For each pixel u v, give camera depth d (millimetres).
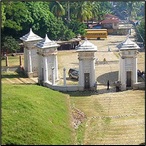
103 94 66312
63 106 57781
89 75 68375
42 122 46000
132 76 68875
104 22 162125
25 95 53938
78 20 140875
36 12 112500
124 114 55969
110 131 49375
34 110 48688
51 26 116250
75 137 46844
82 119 54125
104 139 46594
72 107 59000
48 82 70875
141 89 69188
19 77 79750
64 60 98562
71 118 53469
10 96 51281
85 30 137250
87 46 67750
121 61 68750
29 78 79250
